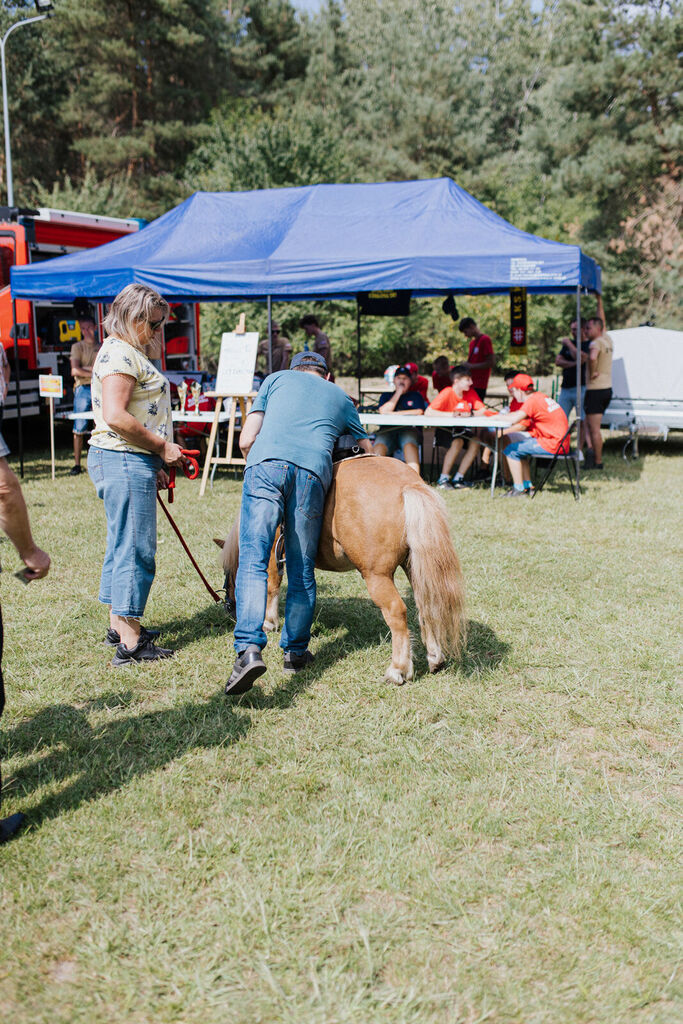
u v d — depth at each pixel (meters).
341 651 4.77
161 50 32.75
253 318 23.75
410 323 27.08
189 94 33.19
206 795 3.28
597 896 2.68
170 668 4.53
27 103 31.16
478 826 3.05
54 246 12.47
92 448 4.48
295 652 4.43
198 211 11.27
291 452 4.01
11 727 3.85
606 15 26.11
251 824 3.08
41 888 2.73
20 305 11.88
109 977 2.36
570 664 4.59
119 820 3.10
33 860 2.86
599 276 10.70
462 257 8.95
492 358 12.05
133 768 3.47
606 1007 2.26
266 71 40.22
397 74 37.66
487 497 9.32
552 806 3.19
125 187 29.53
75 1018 2.24
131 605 4.52
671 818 3.14
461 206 10.25
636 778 3.44
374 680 4.36
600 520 8.11
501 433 9.34
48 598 5.76
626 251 28.95
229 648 4.84
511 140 44.16
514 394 9.83
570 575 6.25
